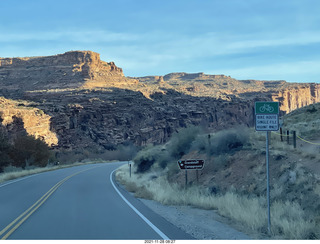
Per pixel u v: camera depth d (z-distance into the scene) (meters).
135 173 36.91
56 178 33.97
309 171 14.34
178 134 30.62
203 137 26.72
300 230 9.44
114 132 124.81
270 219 10.92
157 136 145.88
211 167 21.23
